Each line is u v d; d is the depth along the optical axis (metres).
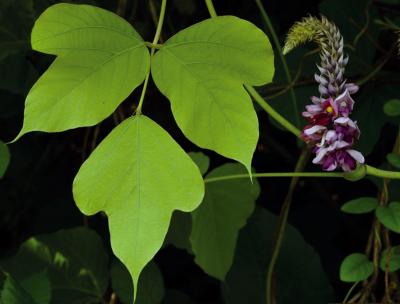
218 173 1.20
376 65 1.30
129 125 0.90
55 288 1.25
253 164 1.52
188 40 0.92
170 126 1.41
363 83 1.29
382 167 1.21
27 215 1.51
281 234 1.25
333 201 1.46
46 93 0.90
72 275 1.26
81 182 0.89
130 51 0.92
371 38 1.32
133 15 1.33
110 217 0.88
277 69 1.29
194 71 0.91
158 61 0.92
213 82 0.90
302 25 0.97
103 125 1.44
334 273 1.45
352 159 0.96
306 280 1.29
